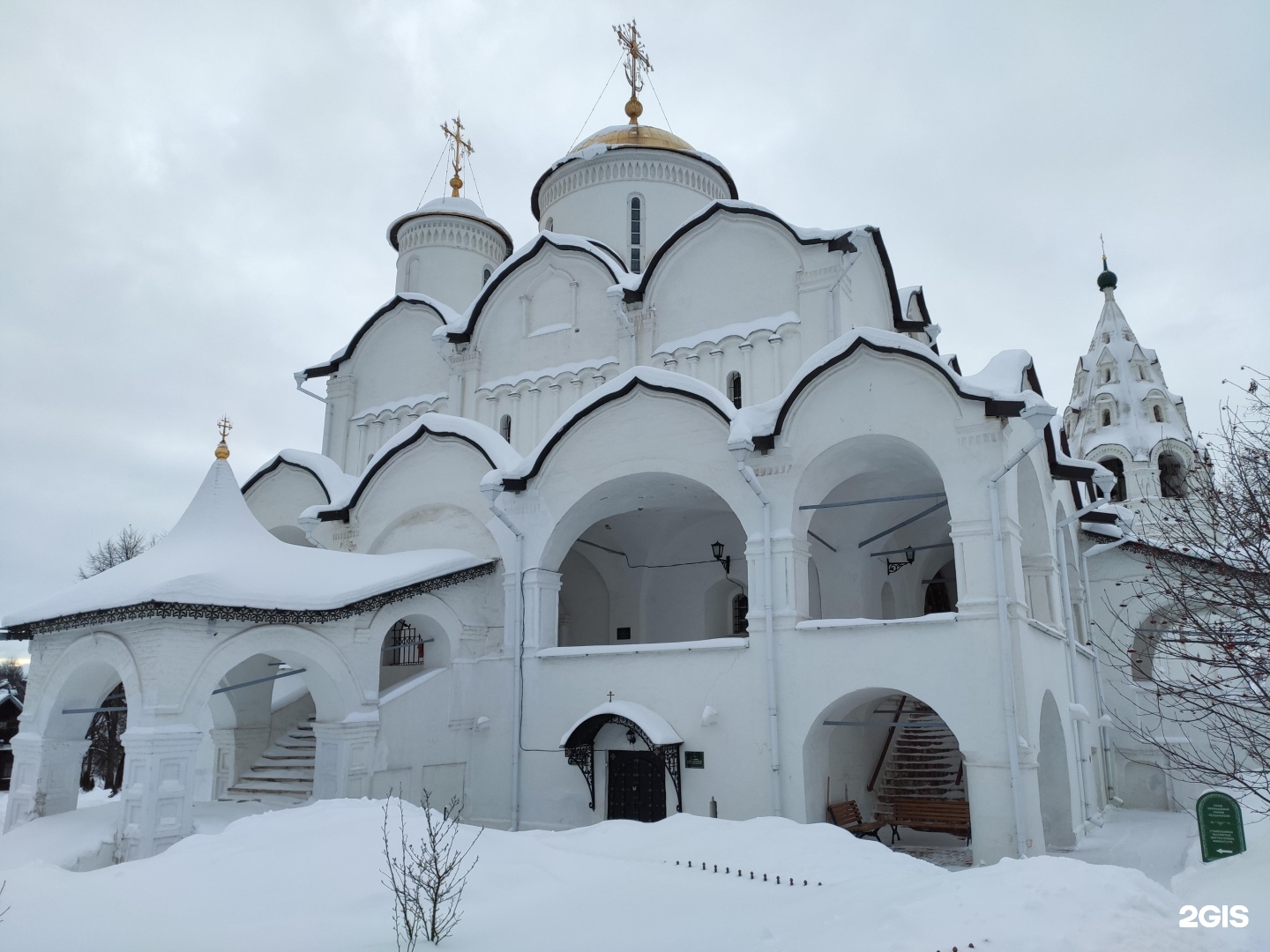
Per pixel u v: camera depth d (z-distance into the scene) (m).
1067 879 7.51
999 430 14.59
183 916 8.75
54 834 14.95
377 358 27.02
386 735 17.05
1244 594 9.76
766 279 20.50
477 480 20.16
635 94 28.22
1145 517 31.11
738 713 15.93
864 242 20.17
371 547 21.36
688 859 11.09
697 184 26.84
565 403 22.62
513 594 18.86
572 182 26.67
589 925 8.41
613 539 23.45
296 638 16.16
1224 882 9.02
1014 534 14.84
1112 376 35.00
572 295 23.34
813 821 15.20
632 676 17.14
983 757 13.80
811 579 21.44
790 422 16.36
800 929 7.95
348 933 8.20
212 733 19.95
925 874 10.13
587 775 16.88
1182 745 20.39
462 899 9.23
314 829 11.33
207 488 17.58
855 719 18.38
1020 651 14.09
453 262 29.34
